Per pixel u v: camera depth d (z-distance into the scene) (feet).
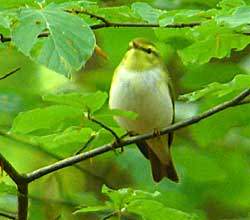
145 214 29.30
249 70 48.14
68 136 28.25
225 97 42.78
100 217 41.78
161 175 38.22
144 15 30.78
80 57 24.99
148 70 35.27
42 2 29.07
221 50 32.99
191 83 46.78
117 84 35.42
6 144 48.80
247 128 46.37
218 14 30.09
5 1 28.32
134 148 48.26
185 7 45.37
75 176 48.91
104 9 31.32
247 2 39.63
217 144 48.93
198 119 31.45
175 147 48.80
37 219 43.45
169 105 35.73
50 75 50.11
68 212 44.16
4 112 48.14
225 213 49.44
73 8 30.86
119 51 43.93
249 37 32.37
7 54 49.93
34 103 48.85
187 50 33.14
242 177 48.93
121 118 34.88
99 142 34.83
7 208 40.27
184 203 47.55
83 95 26.21
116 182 48.62
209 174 48.26
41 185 47.39
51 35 25.17
